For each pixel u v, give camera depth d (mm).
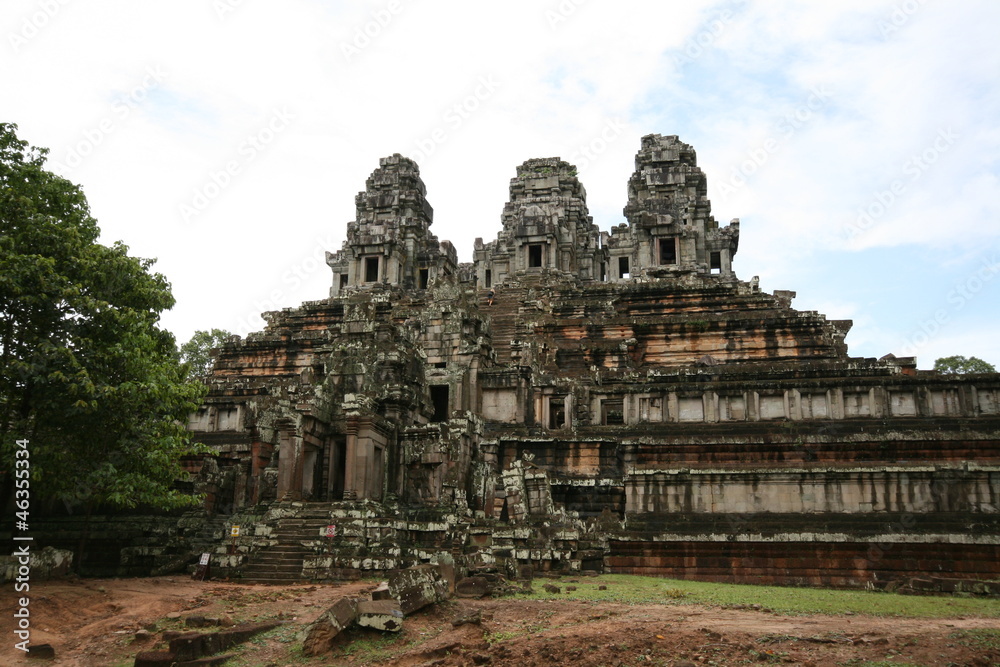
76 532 40469
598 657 17844
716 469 41906
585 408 50219
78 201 33656
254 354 70938
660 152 86375
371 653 19391
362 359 42000
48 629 23078
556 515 38375
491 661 18156
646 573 38344
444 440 39719
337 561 31969
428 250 91188
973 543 36000
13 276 27594
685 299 70312
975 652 17734
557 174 90125
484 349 50406
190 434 36000
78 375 28344
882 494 39906
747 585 33000
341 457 40469
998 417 42938
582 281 90188
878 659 17391
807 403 46031
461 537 35625
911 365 49500
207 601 25781
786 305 67625
